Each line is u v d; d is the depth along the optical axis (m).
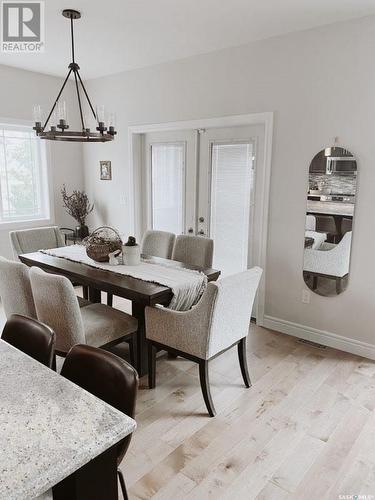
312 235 3.39
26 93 4.59
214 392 2.68
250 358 3.17
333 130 3.15
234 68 3.63
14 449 0.95
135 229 4.93
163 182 4.61
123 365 1.38
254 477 1.94
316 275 3.41
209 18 2.96
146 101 4.43
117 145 4.89
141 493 1.83
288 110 3.36
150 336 2.61
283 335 3.63
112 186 5.08
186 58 3.97
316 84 3.18
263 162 3.68
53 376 1.31
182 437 2.22
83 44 3.57
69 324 2.35
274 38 3.34
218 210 4.12
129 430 1.07
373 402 2.57
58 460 0.92
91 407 1.14
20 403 1.15
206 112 3.91
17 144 4.77
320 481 1.92
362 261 3.15
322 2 2.67
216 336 2.37
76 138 2.84
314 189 3.31
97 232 3.46
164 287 2.61
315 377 2.88
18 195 4.87
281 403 2.55
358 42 2.94
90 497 1.02
